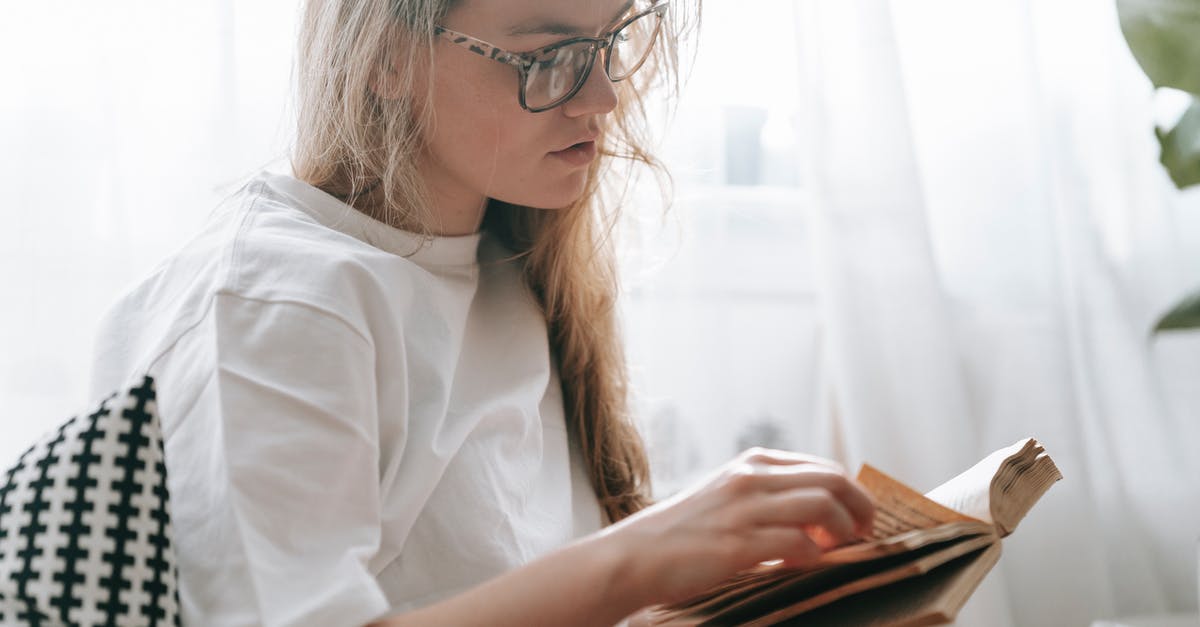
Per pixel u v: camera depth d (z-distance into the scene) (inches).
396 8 35.0
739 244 71.4
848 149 69.9
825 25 69.9
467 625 25.4
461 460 33.7
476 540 32.7
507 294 41.0
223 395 27.9
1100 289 73.4
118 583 25.4
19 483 26.3
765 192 71.4
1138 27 48.4
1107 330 73.4
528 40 34.4
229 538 26.4
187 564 26.6
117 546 25.6
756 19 70.2
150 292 32.6
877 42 69.4
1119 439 73.7
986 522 25.6
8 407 59.3
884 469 68.9
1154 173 73.1
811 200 70.0
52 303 59.8
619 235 47.0
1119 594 73.2
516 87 34.7
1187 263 73.1
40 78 59.9
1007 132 71.8
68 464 26.0
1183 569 72.9
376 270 32.3
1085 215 73.3
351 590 26.3
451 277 37.9
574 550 25.6
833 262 69.7
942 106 72.4
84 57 60.4
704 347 69.3
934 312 69.1
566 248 41.9
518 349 39.6
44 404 59.5
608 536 25.6
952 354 69.0
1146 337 73.0
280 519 27.0
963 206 72.2
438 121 35.4
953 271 72.3
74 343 60.1
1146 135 73.1
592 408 42.7
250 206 33.6
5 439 59.2
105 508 25.8
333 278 30.4
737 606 25.4
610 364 43.8
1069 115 73.4
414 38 34.6
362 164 35.9
